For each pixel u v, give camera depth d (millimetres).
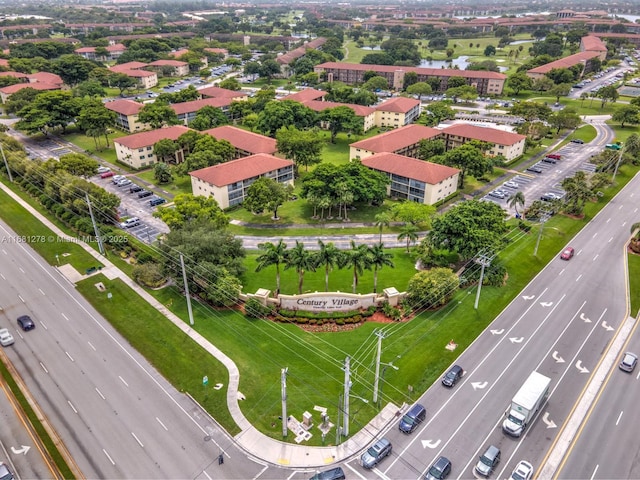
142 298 83188
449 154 130500
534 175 143625
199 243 81688
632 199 125062
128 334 74375
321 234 107438
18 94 196125
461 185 132750
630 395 63312
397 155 130875
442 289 78062
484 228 87438
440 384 65000
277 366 67562
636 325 76875
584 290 86062
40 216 113688
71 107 177750
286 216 116750
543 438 57031
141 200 124188
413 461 54156
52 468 53219
